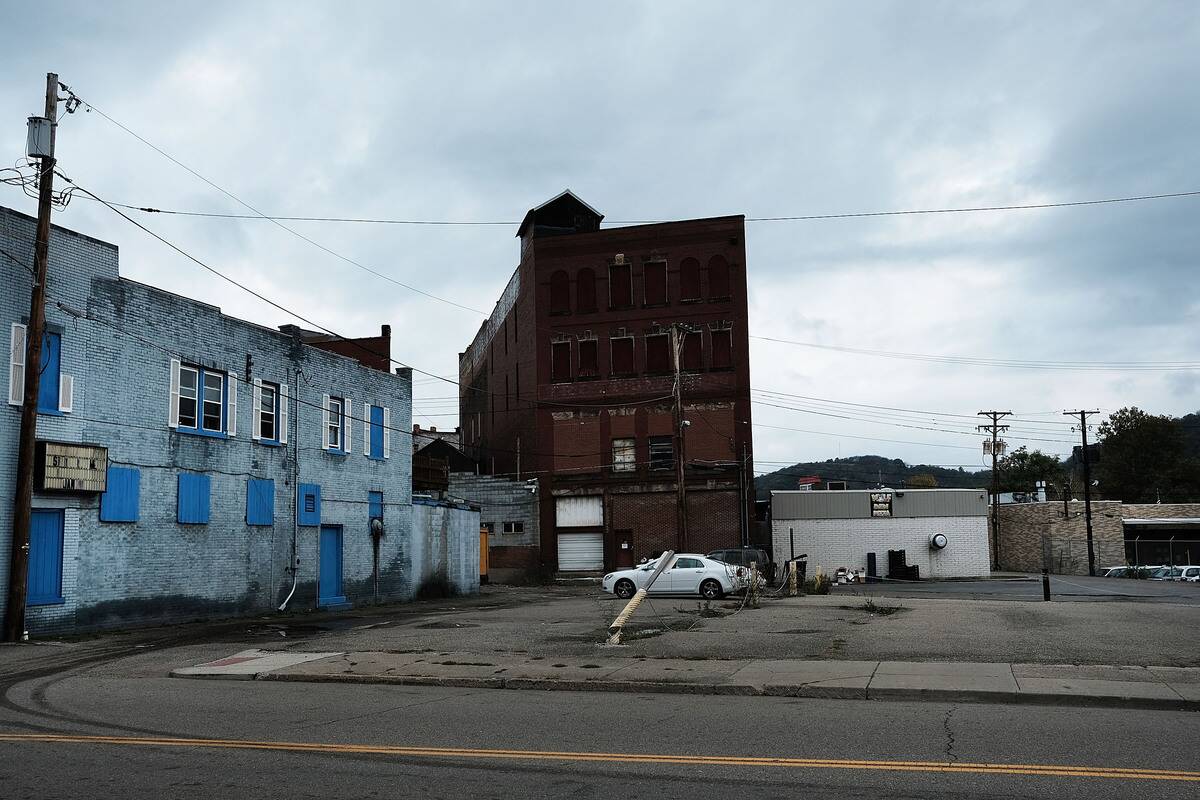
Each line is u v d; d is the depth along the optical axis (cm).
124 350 2311
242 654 1698
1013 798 683
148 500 2367
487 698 1226
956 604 2508
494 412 6719
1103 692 1153
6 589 1988
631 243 5384
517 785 735
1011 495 8525
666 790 716
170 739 924
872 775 758
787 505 5328
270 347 2875
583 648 1677
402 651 1694
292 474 2948
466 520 4134
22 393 2055
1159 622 1933
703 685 1262
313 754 853
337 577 3173
